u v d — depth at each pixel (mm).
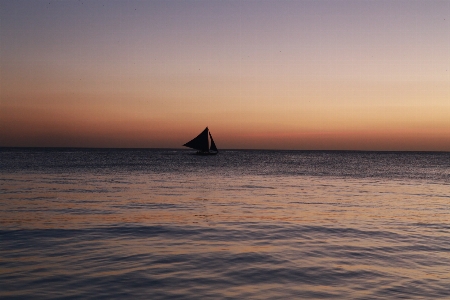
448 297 8086
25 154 125812
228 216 18016
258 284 8789
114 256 10828
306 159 121625
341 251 11703
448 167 77625
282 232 14484
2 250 11320
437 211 20250
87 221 16188
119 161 82625
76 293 8109
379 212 19734
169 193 27219
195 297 8000
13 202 21453
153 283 8750
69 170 50906
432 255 11305
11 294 8000
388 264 10367
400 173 56188
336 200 24594
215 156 125875
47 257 10633
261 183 36781
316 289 8508
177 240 12953
